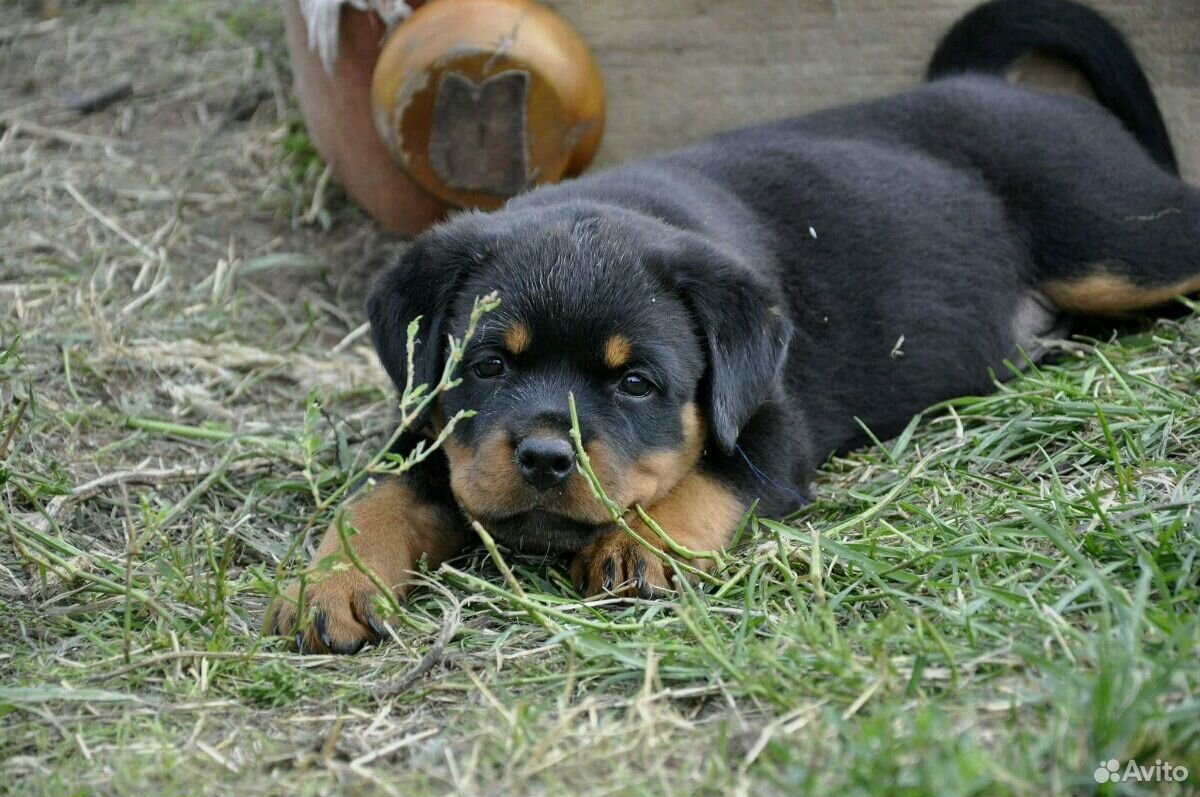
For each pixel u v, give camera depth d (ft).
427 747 8.71
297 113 21.40
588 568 11.29
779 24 17.94
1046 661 8.52
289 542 12.55
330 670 10.09
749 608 10.07
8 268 17.94
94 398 15.43
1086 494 10.82
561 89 16.39
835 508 12.57
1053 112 15.88
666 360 11.28
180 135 21.34
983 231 15.03
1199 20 17.29
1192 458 11.79
